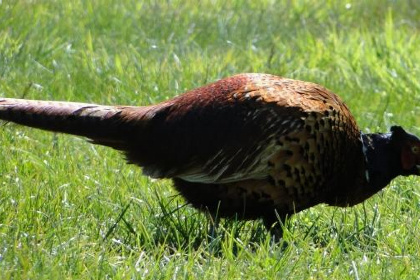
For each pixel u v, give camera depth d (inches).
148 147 358.0
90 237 354.3
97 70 547.8
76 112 360.5
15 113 358.3
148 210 384.5
